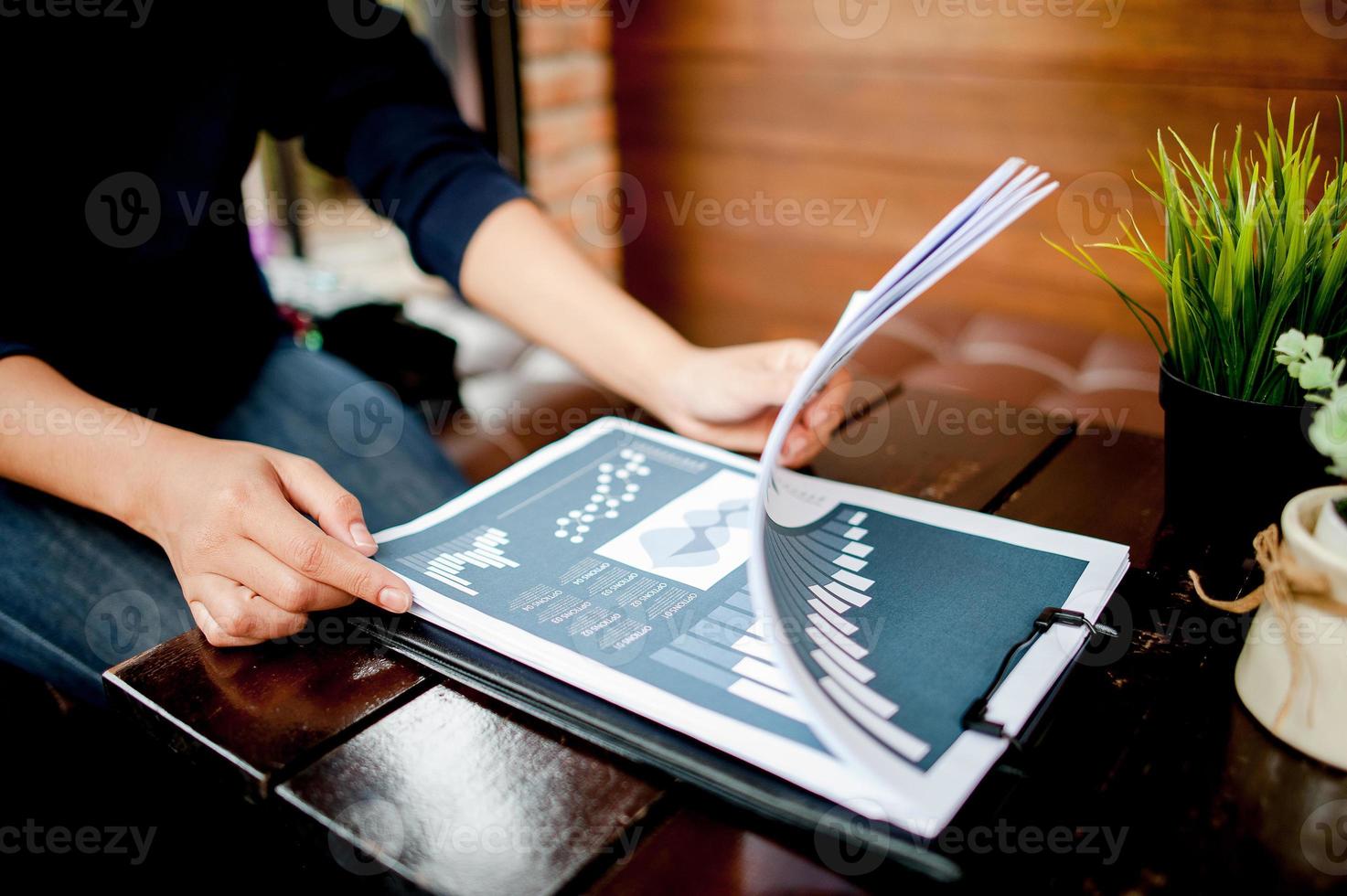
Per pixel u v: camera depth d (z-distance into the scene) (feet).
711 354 2.45
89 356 2.81
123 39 2.68
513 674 1.53
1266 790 1.28
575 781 1.34
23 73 2.53
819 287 6.95
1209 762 1.33
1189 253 1.74
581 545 1.85
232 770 1.39
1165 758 1.34
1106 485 2.13
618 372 2.60
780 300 7.18
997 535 1.85
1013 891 1.14
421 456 2.96
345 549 1.65
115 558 2.24
